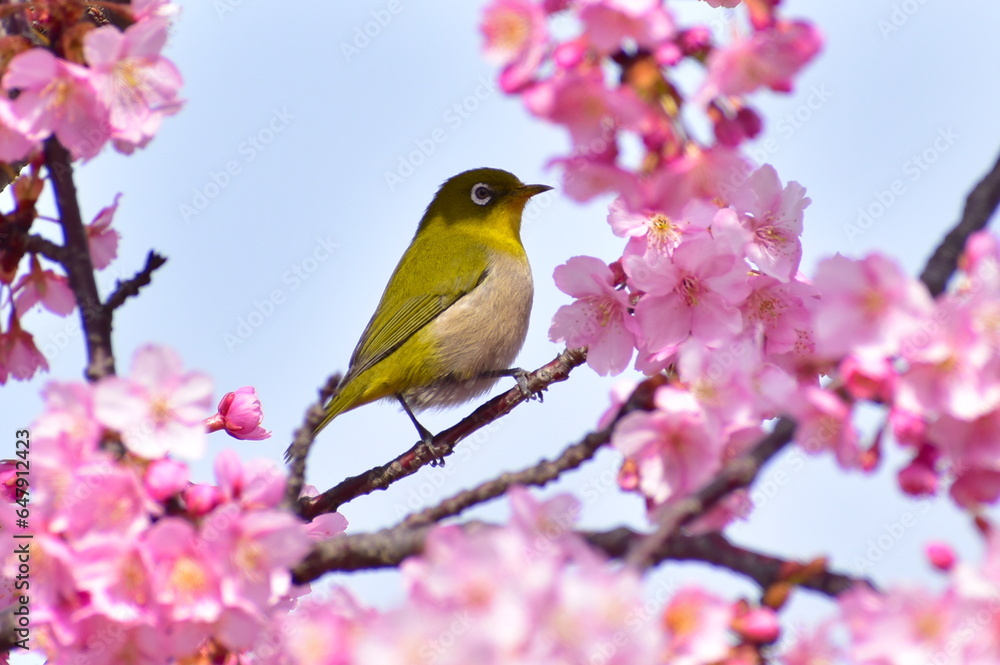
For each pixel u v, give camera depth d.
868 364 5.47
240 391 9.37
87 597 6.60
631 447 6.55
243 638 6.45
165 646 6.50
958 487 5.85
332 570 7.38
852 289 5.48
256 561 6.45
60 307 8.59
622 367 8.21
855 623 5.15
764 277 8.15
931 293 5.91
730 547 6.17
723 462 6.60
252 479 6.69
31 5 7.52
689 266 7.74
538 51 5.68
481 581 4.75
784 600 5.88
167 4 7.65
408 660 4.77
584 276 8.28
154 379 6.51
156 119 7.39
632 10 5.42
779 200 8.09
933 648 4.98
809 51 5.58
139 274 7.82
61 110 7.27
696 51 5.94
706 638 5.34
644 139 5.85
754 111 6.02
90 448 6.44
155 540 6.24
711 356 6.77
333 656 5.63
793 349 8.12
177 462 6.50
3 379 8.61
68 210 7.91
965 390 5.41
